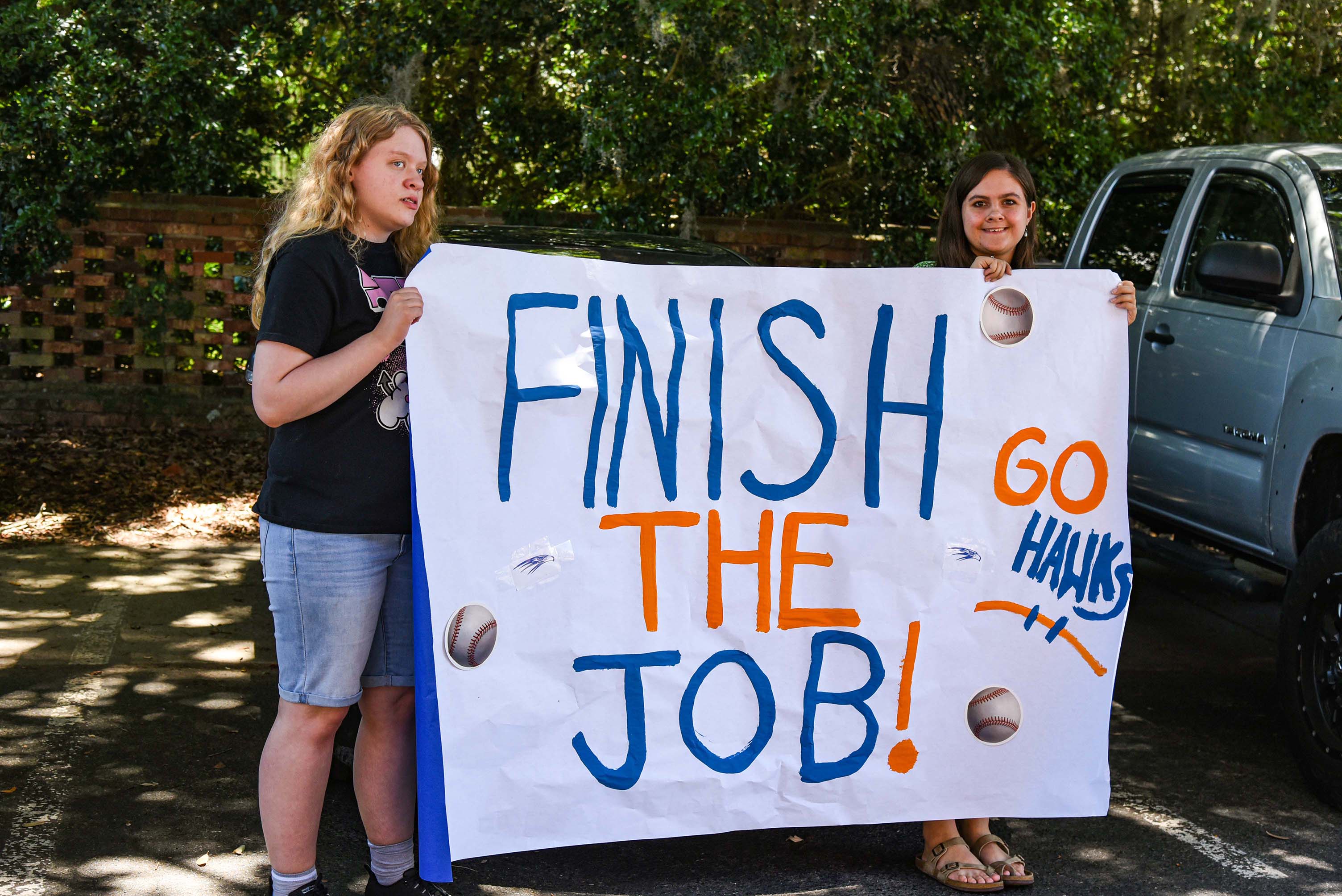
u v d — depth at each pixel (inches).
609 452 120.1
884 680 129.3
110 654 196.5
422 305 107.4
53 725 169.3
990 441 130.6
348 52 323.0
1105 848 146.4
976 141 334.0
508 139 342.6
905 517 129.0
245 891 128.9
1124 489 134.0
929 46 325.7
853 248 346.6
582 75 320.2
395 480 111.2
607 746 121.9
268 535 110.3
